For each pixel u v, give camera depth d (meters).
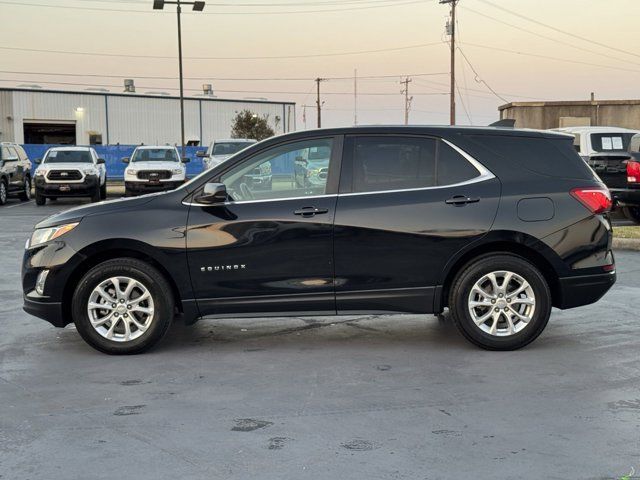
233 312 6.18
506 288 6.12
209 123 67.44
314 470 3.80
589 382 5.30
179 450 4.09
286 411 4.73
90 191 24.48
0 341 6.71
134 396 5.08
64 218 6.25
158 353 6.25
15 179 25.72
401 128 6.26
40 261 6.18
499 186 6.13
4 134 60.91
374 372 5.60
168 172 25.39
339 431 4.36
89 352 6.30
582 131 17.95
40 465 3.91
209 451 4.07
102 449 4.12
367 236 6.05
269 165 6.23
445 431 4.34
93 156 25.78
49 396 5.10
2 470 3.85
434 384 5.28
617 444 4.12
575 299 6.20
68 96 62.38
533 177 6.19
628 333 6.78
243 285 6.12
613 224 15.77
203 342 6.62
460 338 6.66
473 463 3.87
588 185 6.21
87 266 6.29
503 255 6.12
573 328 7.00
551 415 4.61
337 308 6.16
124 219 6.13
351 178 6.18
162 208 6.18
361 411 4.71
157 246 6.07
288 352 6.23
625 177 14.61
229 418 4.61
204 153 26.02
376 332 6.93
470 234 6.05
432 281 6.11
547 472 3.75
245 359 6.03
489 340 6.12
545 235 6.09
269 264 6.09
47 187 24.14
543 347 6.30
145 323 6.18
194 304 6.14
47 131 63.44
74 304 6.13
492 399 4.93
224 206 6.15
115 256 6.29
